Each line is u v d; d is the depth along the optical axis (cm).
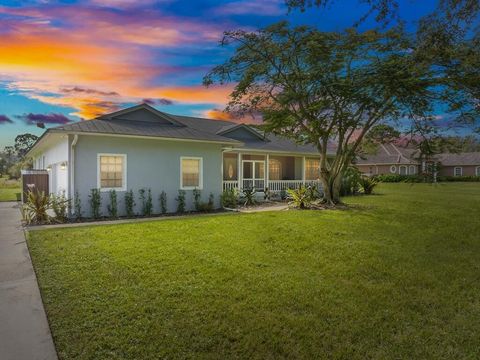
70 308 362
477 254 627
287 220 983
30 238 710
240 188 1672
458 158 4672
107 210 1084
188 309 363
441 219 1016
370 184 2130
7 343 292
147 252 590
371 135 1493
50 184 1488
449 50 723
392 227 882
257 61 1298
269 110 1427
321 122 1338
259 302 387
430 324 349
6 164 4656
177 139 1161
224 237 730
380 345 306
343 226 888
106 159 1089
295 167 2133
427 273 512
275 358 281
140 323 330
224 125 2081
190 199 1271
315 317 355
